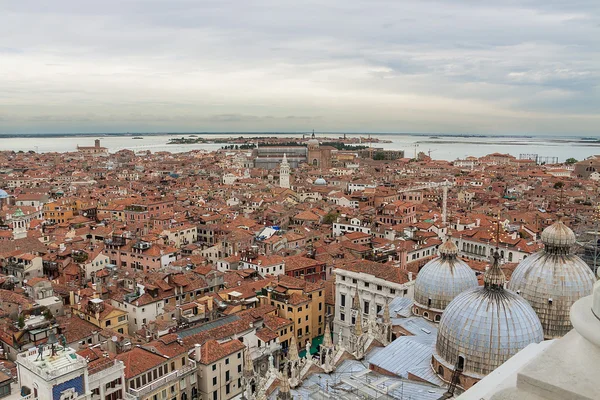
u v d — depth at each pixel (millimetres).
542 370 10312
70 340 100062
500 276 67000
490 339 63812
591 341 9695
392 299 115312
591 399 9352
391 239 196625
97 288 132250
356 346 84938
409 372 72812
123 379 83312
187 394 92875
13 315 108688
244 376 78875
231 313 117562
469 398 15047
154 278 137250
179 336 100250
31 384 73812
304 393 71188
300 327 125438
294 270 158250
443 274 91312
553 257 84438
